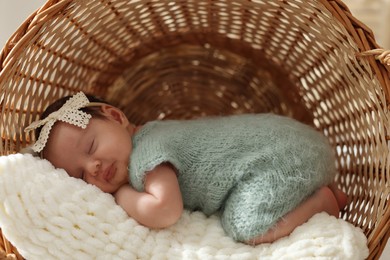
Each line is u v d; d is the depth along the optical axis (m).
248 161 0.92
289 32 1.06
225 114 1.32
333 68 1.02
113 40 1.12
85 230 0.84
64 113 0.94
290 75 1.20
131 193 0.91
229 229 0.91
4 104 0.87
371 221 0.88
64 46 0.99
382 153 0.87
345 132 1.08
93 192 0.89
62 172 0.90
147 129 1.00
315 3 0.82
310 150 0.94
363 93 0.90
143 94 1.28
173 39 1.20
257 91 1.27
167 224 0.88
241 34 1.17
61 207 0.84
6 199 0.79
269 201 0.88
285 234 0.89
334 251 0.81
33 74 0.95
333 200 0.95
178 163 0.92
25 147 0.96
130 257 0.84
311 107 1.19
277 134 0.96
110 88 1.22
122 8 1.01
